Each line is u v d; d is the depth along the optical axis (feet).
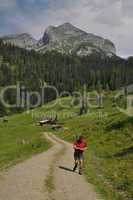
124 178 90.02
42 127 476.54
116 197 68.44
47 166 102.22
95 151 176.86
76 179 84.17
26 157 129.39
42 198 59.82
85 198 64.23
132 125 223.51
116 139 203.72
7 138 344.08
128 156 133.28
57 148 189.57
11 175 81.41
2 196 59.47
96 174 97.81
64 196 63.52
